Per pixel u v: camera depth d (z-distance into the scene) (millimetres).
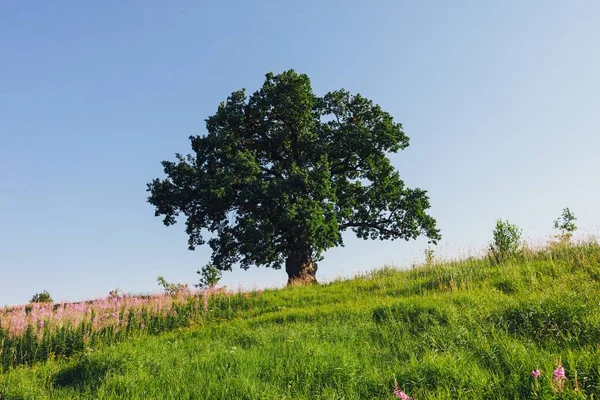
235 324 14492
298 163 29688
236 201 26969
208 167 28984
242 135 30078
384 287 17391
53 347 13445
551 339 7641
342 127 29562
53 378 9492
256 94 29922
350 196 28625
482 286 13547
